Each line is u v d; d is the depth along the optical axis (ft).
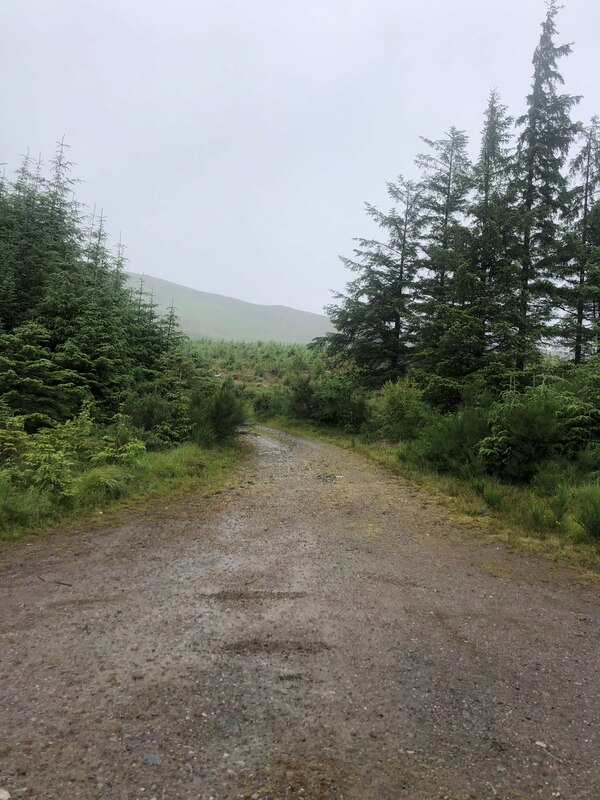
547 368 43.01
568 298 55.77
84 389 43.45
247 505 26.68
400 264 72.64
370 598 14.99
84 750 8.02
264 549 19.42
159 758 7.89
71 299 48.21
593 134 61.62
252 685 10.14
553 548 20.35
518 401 31.94
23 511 21.63
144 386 51.06
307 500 28.25
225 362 131.03
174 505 26.20
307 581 16.19
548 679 10.82
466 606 14.69
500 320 48.93
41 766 7.59
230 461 40.24
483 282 50.16
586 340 55.47
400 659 11.44
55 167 59.62
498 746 8.50
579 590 16.20
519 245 50.62
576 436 31.42
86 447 33.14
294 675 10.59
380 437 55.11
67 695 9.57
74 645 11.61
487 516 25.04
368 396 69.72
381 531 22.50
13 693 9.58
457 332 48.34
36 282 51.19
